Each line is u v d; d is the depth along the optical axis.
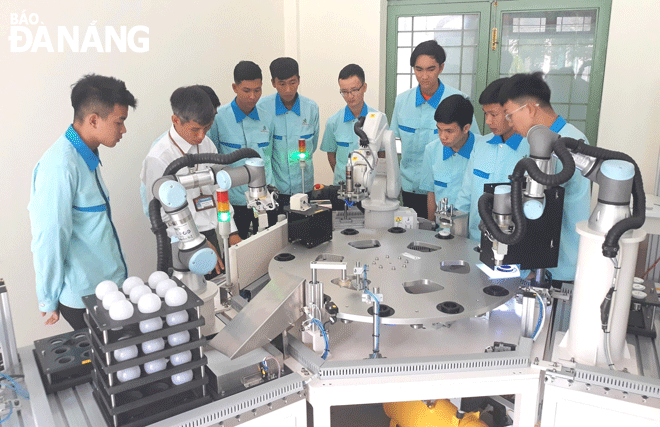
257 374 1.41
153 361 1.25
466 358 1.45
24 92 2.57
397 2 4.32
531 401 1.45
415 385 1.40
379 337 1.57
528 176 1.50
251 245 1.96
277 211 2.81
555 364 1.45
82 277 1.99
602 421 1.39
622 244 1.35
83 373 1.43
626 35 3.60
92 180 1.96
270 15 4.18
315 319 1.51
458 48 4.29
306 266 1.88
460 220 2.26
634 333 1.63
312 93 4.54
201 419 1.26
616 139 3.79
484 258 1.74
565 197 1.85
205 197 2.45
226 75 3.80
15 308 2.68
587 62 3.98
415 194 3.47
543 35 4.04
